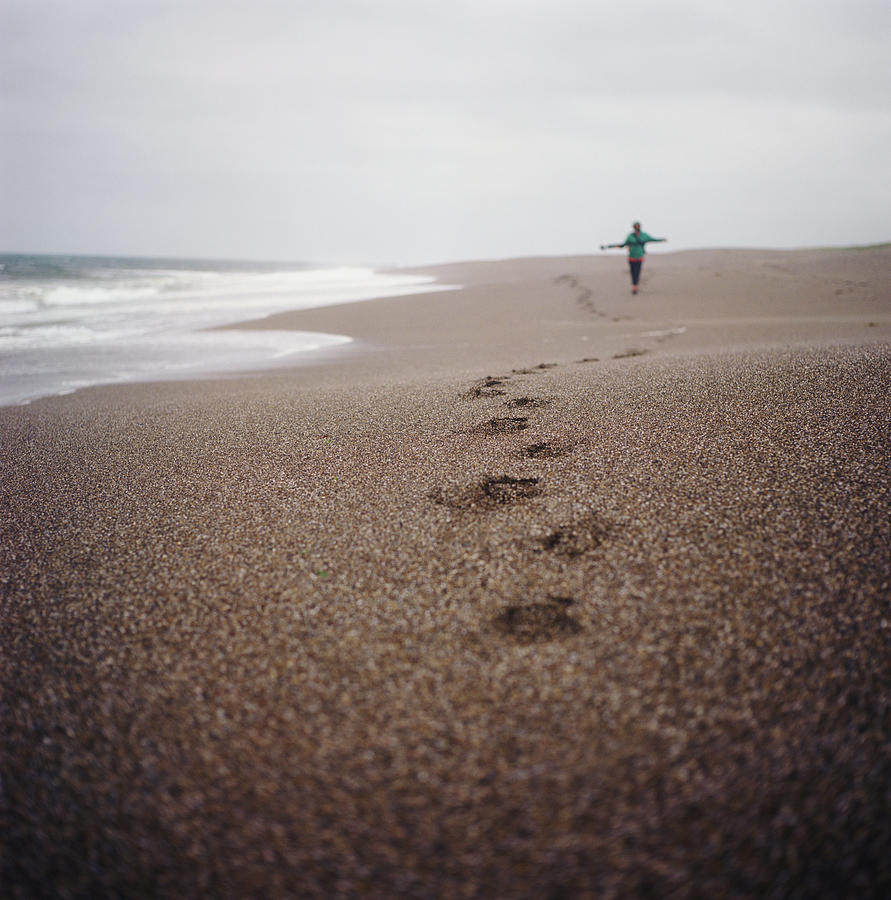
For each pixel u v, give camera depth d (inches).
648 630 67.2
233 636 71.8
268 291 779.4
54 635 74.6
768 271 631.8
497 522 91.6
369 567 82.8
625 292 531.2
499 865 45.9
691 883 44.0
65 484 125.1
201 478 121.8
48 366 297.9
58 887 46.8
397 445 131.0
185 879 46.9
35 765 56.7
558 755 53.8
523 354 277.1
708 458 106.5
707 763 52.2
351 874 46.2
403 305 512.4
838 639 63.4
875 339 233.9
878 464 97.4
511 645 66.8
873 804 47.9
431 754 54.9
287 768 54.8
